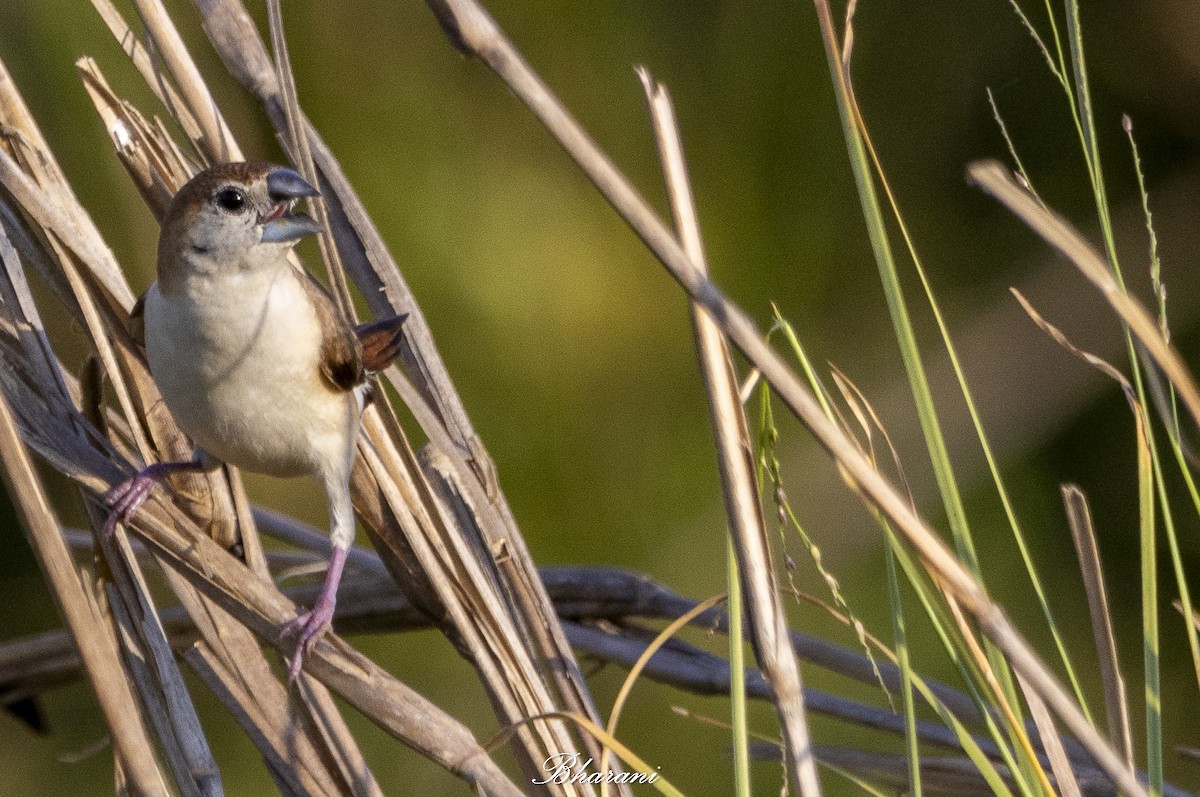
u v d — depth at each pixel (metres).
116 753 4.97
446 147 9.40
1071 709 3.90
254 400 5.90
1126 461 11.01
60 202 5.94
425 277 9.18
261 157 9.17
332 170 6.37
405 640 9.42
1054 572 10.70
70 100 8.77
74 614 4.24
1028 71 11.06
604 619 7.01
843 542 10.19
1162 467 10.91
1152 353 4.00
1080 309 11.23
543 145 9.53
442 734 4.89
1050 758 4.67
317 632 5.07
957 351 11.20
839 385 4.90
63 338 9.23
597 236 9.46
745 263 9.98
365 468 6.07
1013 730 4.46
